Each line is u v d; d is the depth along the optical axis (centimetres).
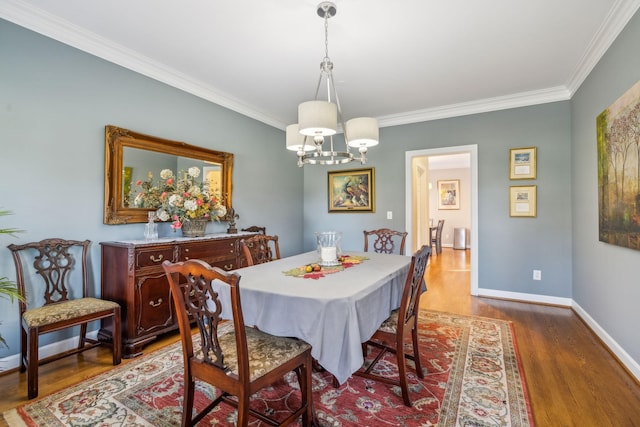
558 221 356
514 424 156
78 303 217
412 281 175
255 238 262
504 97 373
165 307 258
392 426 156
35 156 223
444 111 411
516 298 378
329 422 159
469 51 268
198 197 307
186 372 144
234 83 335
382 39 249
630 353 207
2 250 209
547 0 203
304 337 145
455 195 929
